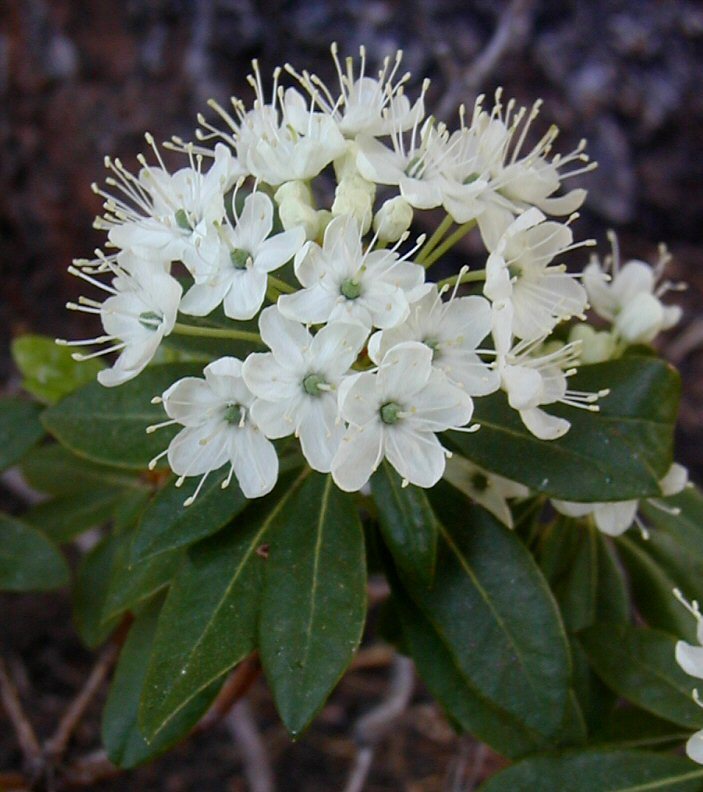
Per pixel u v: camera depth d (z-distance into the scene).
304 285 0.12
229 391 0.12
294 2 0.30
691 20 0.30
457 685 0.14
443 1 0.29
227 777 0.27
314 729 0.27
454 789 0.20
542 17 0.30
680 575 0.16
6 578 0.16
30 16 0.31
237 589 0.13
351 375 0.11
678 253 0.31
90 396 0.14
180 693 0.12
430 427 0.12
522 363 0.12
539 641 0.13
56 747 0.19
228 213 0.14
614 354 0.15
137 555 0.12
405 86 0.30
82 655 0.28
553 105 0.30
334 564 0.12
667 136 0.30
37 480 0.19
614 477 0.13
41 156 0.31
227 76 0.30
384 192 0.23
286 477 0.13
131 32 0.31
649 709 0.14
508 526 0.14
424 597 0.13
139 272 0.12
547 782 0.13
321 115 0.13
